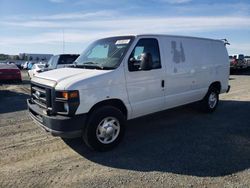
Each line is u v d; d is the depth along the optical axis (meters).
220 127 6.41
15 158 4.66
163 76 5.88
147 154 4.82
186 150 4.99
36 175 4.05
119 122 5.04
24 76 26.50
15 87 15.09
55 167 4.32
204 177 3.95
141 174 4.06
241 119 7.14
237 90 12.44
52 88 4.56
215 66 7.66
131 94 5.26
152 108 5.75
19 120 7.17
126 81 5.15
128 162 4.49
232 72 24.81
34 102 5.42
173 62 6.16
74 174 4.08
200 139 5.58
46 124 4.62
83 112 4.56
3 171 4.18
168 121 6.93
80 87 4.49
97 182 3.82
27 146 5.22
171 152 4.90
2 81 16.83
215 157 4.66
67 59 14.48
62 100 4.45
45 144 5.33
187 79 6.61
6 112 8.20
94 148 4.83
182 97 6.50
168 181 3.84
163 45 5.96
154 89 5.72
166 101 6.04
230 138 5.63
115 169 4.24
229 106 8.76
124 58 5.14
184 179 3.89
